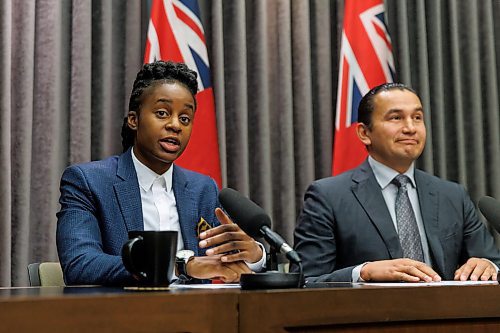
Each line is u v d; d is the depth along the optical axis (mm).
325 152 5852
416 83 6145
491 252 3979
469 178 6266
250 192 5660
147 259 2104
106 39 5191
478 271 3057
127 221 3139
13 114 4859
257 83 5676
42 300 1515
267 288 2119
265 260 2693
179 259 2535
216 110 5418
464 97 6344
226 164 5543
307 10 5844
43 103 4953
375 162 4070
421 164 6031
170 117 3248
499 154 6301
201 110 5148
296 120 5793
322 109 5875
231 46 5609
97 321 1571
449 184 4133
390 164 4023
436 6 6270
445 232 3898
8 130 4660
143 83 3301
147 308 1628
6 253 4566
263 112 5637
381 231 3836
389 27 6168
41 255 4859
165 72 3340
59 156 4988
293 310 1815
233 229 2643
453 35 6312
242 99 5543
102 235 3105
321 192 3971
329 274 3438
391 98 4008
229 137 5566
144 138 3250
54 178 4898
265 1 5738
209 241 2602
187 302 1677
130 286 2436
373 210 3898
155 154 3242
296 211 5742
